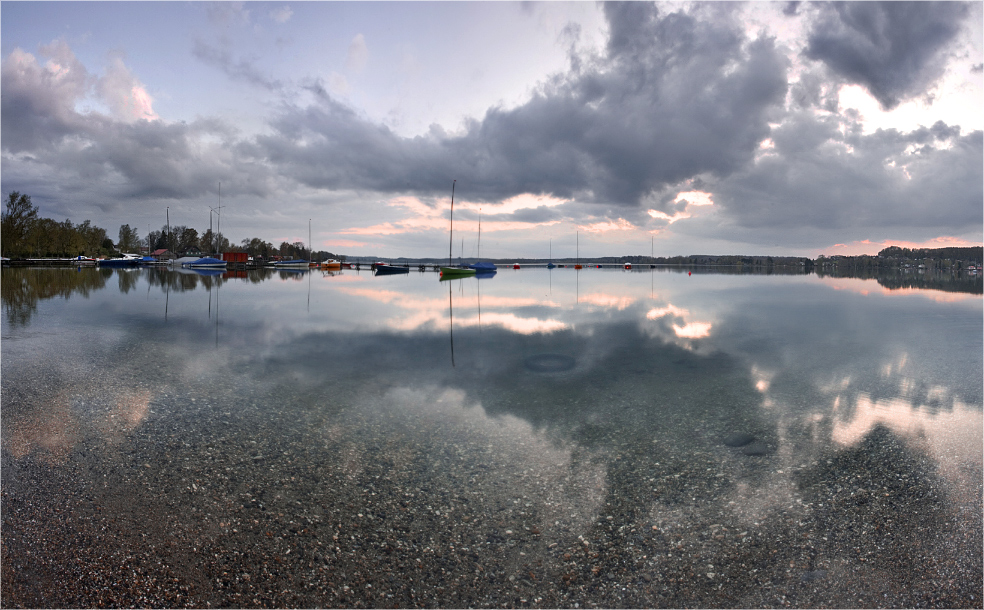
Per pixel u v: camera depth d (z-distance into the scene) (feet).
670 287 119.34
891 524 12.87
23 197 221.25
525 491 14.75
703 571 11.16
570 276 190.08
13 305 63.31
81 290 87.45
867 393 25.58
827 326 50.42
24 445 17.70
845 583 10.72
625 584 10.76
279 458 16.90
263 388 25.79
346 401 23.67
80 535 12.31
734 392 25.76
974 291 104.88
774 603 10.19
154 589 10.55
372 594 10.46
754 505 13.94
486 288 110.22
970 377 28.94
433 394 25.11
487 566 11.34
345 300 76.38
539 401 23.99
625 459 17.06
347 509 13.67
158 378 27.32
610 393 25.49
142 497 14.16
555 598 10.37
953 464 16.48
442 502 14.05
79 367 29.55
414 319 54.75
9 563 11.27
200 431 19.34
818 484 15.14
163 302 69.26
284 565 11.33
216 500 14.03
